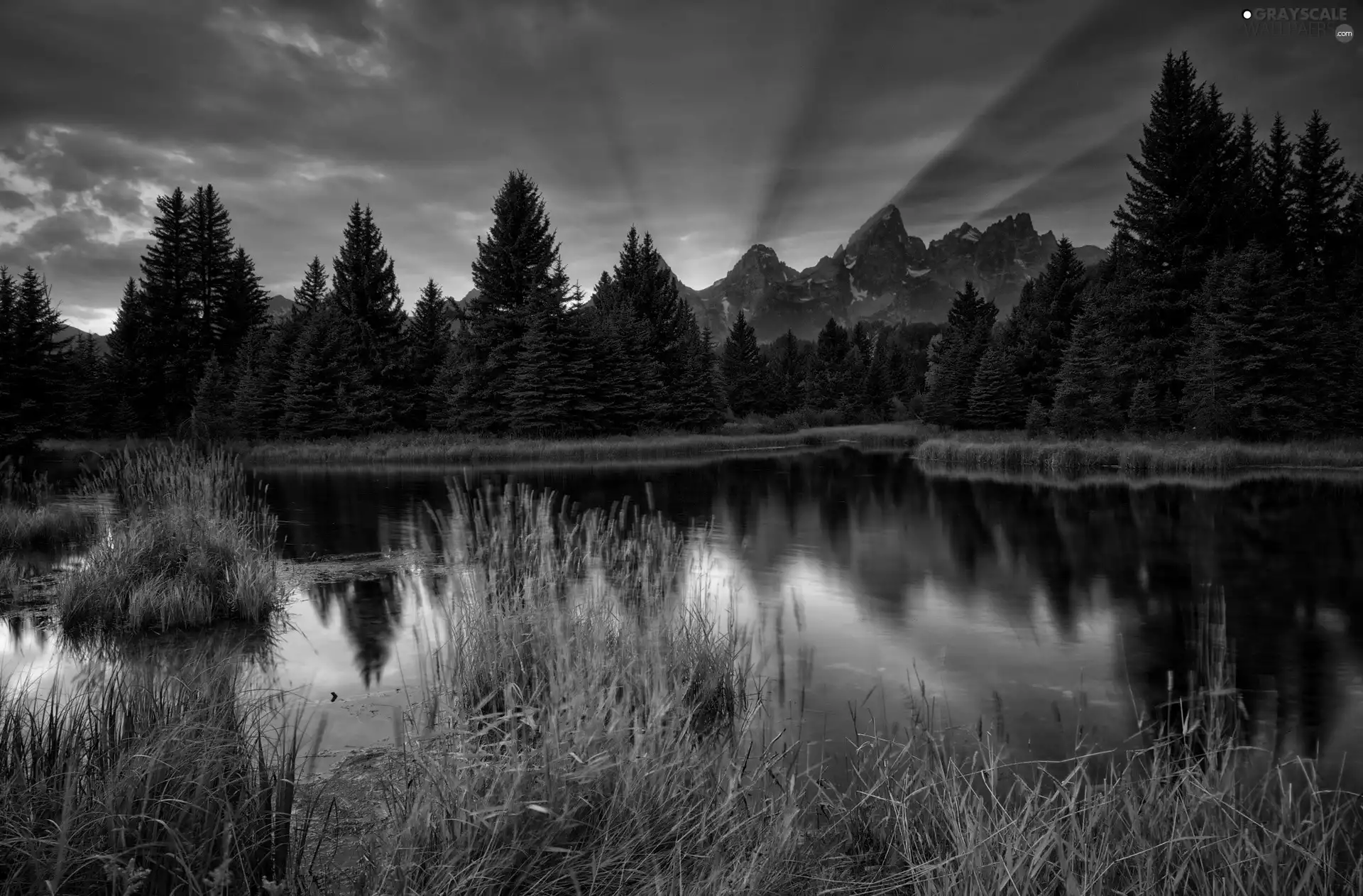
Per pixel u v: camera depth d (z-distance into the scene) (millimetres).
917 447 45719
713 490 23719
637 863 2791
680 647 5527
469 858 2598
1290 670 6812
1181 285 44031
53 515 13602
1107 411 41156
